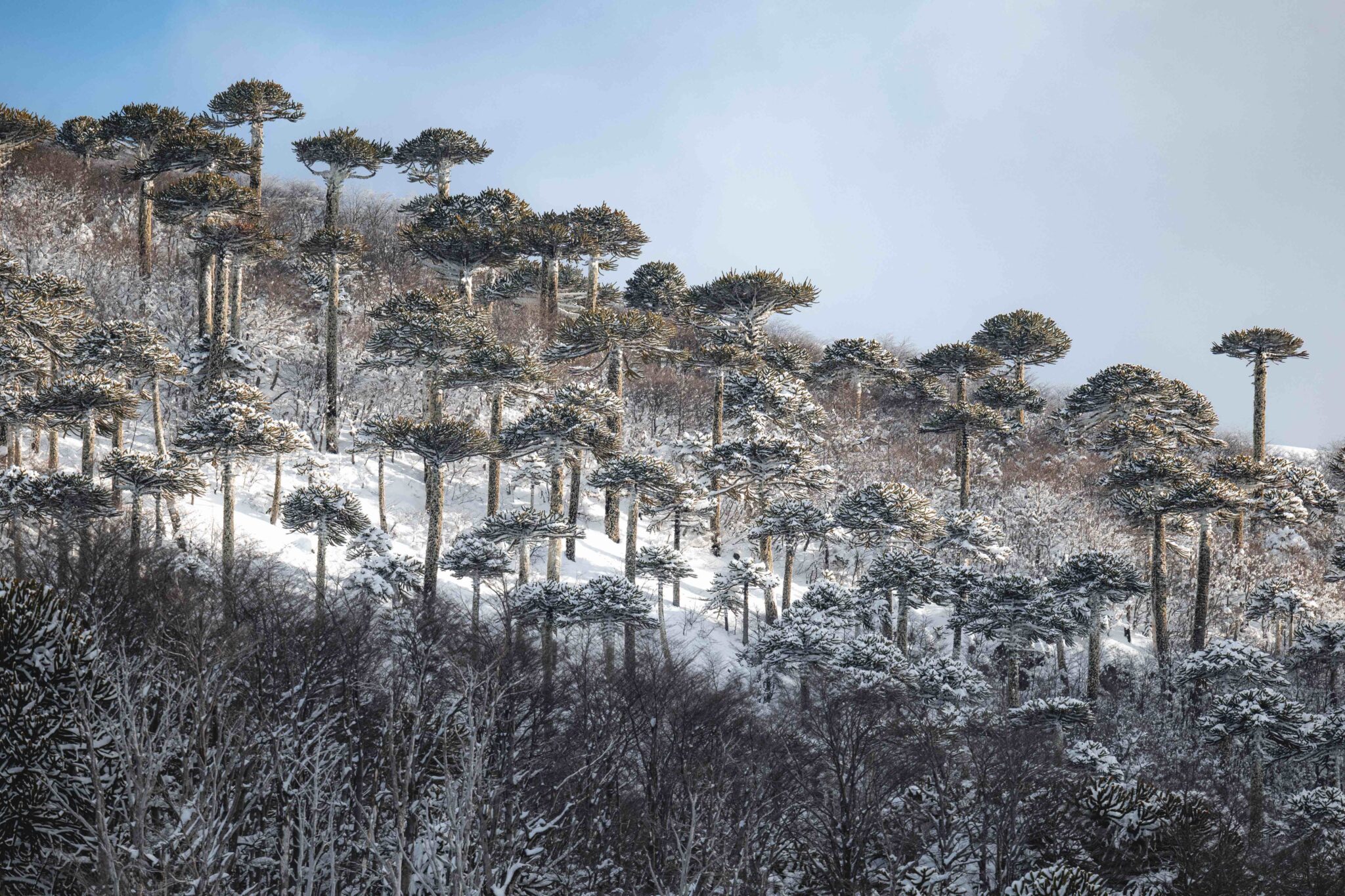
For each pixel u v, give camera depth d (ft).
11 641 29.63
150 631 51.93
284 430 96.73
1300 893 62.28
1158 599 129.39
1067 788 66.74
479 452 106.83
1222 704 84.17
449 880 30.45
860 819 59.31
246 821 31.07
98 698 30.19
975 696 95.76
